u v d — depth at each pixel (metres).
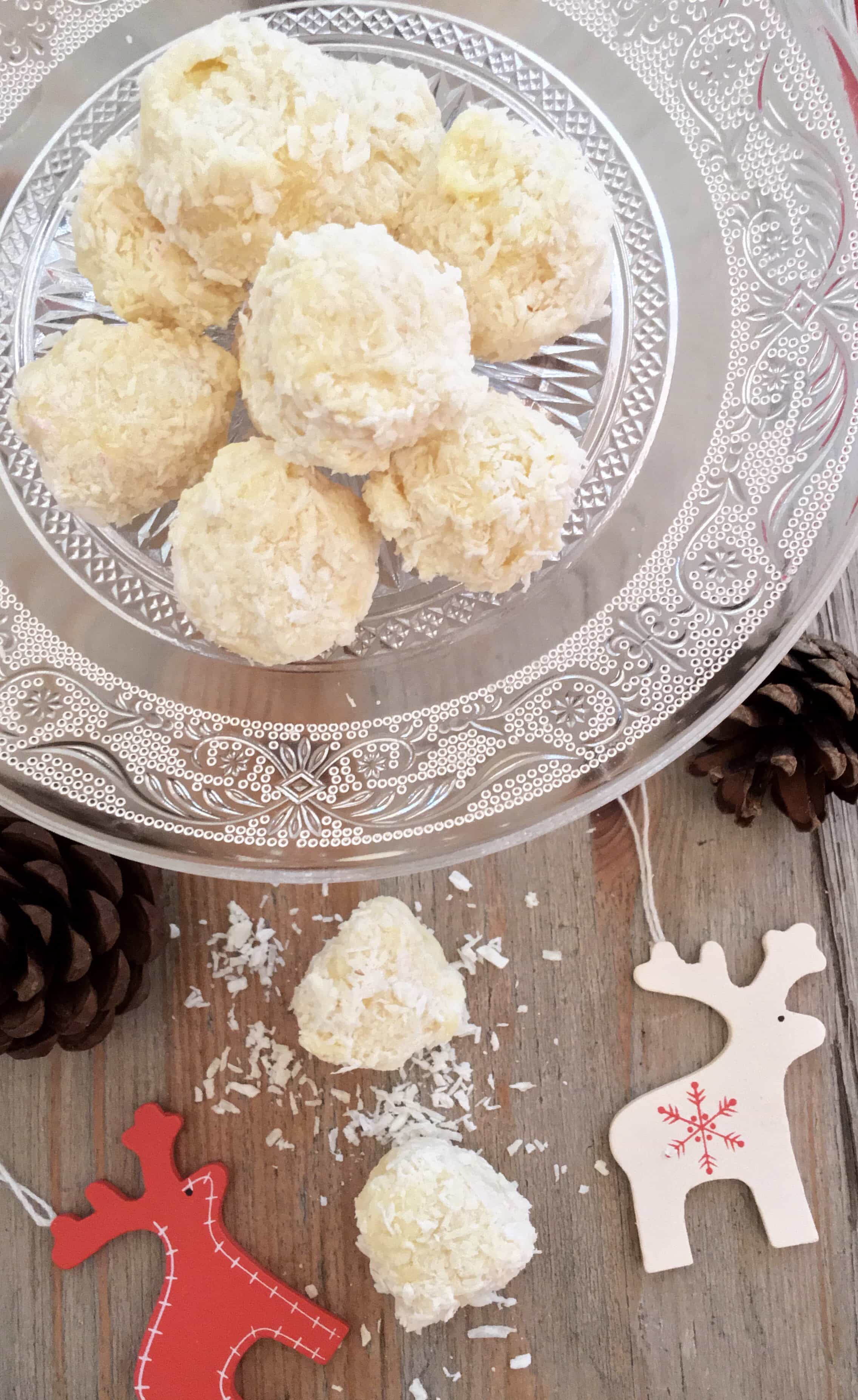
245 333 0.16
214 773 0.22
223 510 0.17
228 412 0.18
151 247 0.17
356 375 0.16
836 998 0.23
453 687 0.22
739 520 0.21
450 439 0.17
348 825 0.22
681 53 0.21
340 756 0.22
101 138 0.21
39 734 0.21
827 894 0.23
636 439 0.22
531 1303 0.23
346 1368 0.22
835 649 0.22
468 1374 0.23
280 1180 0.23
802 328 0.21
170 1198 0.22
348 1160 0.23
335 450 0.16
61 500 0.18
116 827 0.21
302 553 0.17
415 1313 0.21
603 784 0.21
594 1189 0.23
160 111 0.16
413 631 0.22
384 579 0.22
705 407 0.21
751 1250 0.23
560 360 0.21
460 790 0.22
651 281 0.21
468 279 0.17
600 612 0.22
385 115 0.17
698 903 0.23
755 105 0.21
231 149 0.16
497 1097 0.23
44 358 0.18
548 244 0.17
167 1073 0.23
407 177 0.17
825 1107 0.23
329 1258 0.23
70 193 0.20
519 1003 0.23
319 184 0.17
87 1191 0.22
